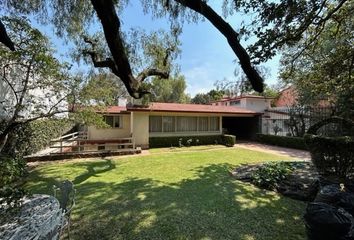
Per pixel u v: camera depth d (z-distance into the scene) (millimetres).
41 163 9930
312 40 6328
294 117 16062
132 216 4477
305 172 7070
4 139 7371
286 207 4918
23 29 6000
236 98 21062
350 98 10453
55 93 8258
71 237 3699
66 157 10938
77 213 4629
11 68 7484
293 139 14656
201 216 4457
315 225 3080
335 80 8445
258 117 18844
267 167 7391
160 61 8180
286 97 20453
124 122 16859
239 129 20812
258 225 4082
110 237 3713
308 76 9672
